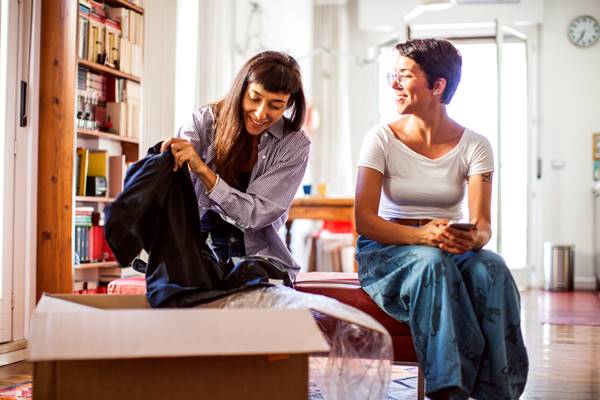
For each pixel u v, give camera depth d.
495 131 6.82
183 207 1.62
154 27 3.93
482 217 1.91
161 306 1.47
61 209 2.88
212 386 1.17
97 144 3.71
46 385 1.18
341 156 7.43
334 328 1.73
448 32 6.97
